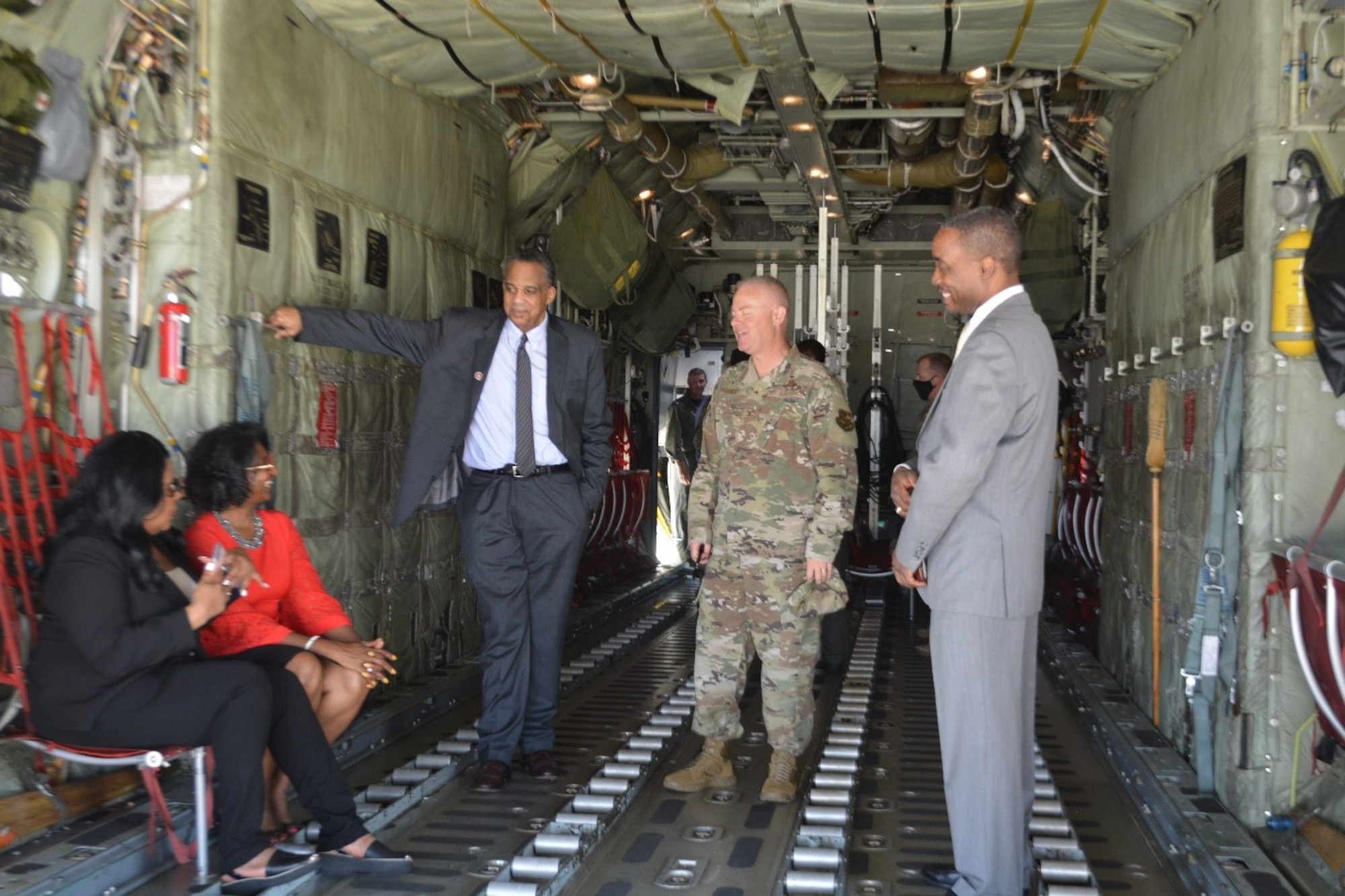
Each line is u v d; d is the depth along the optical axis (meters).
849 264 11.48
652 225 9.84
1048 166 8.31
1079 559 8.61
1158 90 5.49
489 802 4.46
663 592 11.30
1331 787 3.74
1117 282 6.52
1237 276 4.15
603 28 5.16
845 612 7.20
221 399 4.32
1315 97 3.89
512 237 7.80
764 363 4.50
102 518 3.38
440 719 5.80
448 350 4.79
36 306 3.87
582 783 4.75
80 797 3.71
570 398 4.88
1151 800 4.30
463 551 4.89
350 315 4.73
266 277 4.66
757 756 5.24
